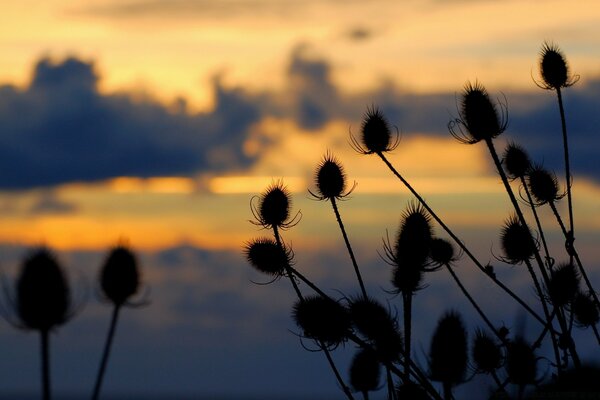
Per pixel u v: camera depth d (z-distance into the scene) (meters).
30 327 6.78
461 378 8.81
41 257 6.84
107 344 7.16
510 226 13.37
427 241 11.78
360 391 12.20
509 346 9.02
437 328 8.91
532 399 10.12
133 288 7.27
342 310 11.35
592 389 10.53
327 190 13.53
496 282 12.38
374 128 13.75
